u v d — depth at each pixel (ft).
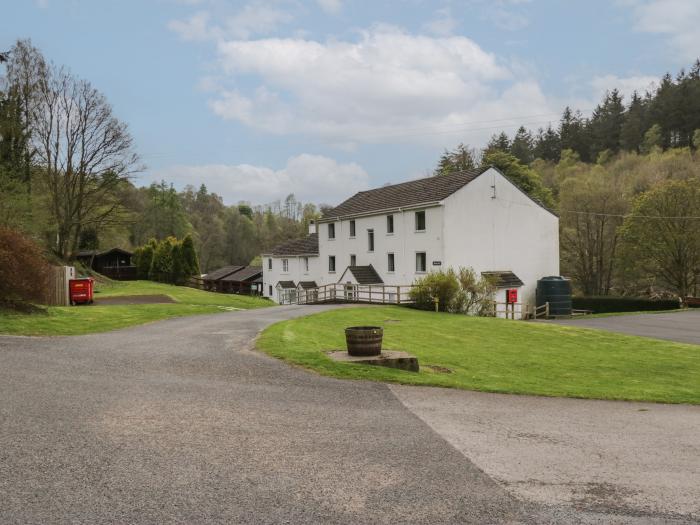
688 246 148.97
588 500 17.47
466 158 235.61
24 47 129.39
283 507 16.19
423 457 21.01
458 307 102.27
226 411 26.40
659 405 34.76
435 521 15.60
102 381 31.91
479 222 125.90
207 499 16.56
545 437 24.82
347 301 128.47
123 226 181.47
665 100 294.05
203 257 336.70
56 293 88.79
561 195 197.77
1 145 125.39
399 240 134.51
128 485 17.42
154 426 23.58
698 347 67.26
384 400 30.32
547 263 136.15
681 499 17.74
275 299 200.23
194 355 41.55
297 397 29.86
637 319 111.55
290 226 378.53
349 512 16.01
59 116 137.28
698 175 183.52
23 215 107.14
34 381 31.40
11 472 18.24
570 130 347.56
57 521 14.93
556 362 52.70
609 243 182.09
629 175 209.46
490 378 41.24
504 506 16.79
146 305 90.22
